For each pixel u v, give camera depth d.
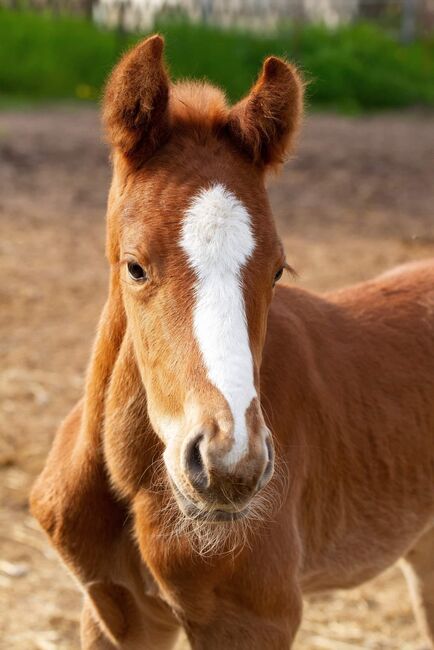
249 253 3.38
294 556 4.09
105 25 21.92
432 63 23.58
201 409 3.18
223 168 3.56
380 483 4.62
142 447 3.90
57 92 20.19
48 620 5.65
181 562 3.85
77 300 9.95
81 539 4.11
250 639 3.96
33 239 11.61
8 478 6.90
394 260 11.41
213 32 21.03
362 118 20.22
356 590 6.20
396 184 14.95
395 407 4.68
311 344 4.49
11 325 9.30
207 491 3.16
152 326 3.43
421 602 5.33
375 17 27.45
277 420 4.11
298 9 26.64
